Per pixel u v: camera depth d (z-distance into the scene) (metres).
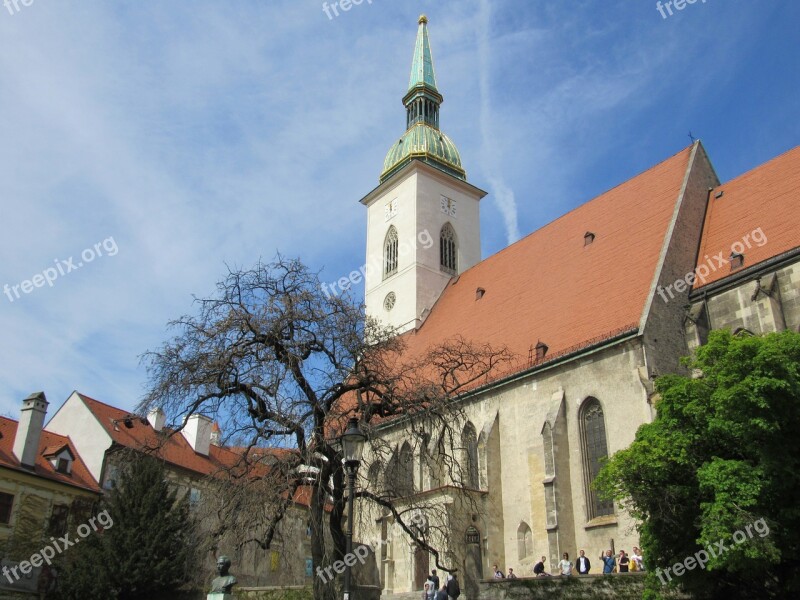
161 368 33.25
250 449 33.53
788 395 26.67
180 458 59.59
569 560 41.91
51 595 43.62
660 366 41.66
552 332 50.12
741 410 26.80
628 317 44.31
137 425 59.78
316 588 31.27
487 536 47.22
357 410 34.72
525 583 36.66
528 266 60.28
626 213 53.38
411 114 85.56
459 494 45.66
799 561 26.77
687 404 29.11
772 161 47.41
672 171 52.12
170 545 44.03
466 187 80.69
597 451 43.44
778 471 26.16
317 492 32.31
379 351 36.12
